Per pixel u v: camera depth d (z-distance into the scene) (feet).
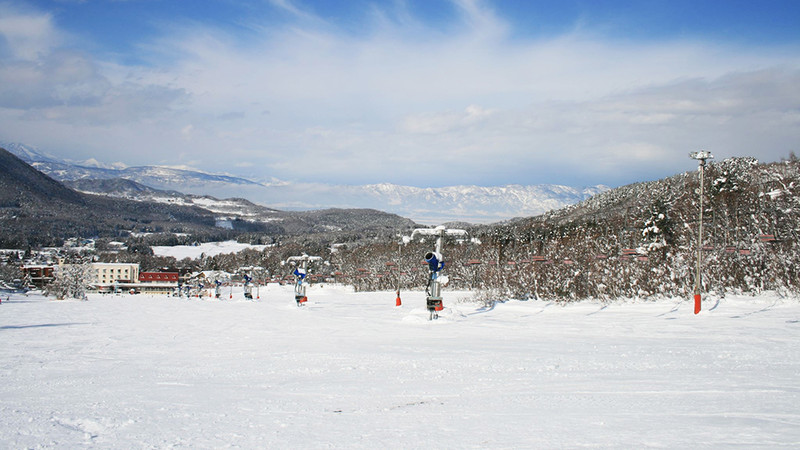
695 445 16.89
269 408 25.46
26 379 35.73
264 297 262.26
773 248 93.30
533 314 89.45
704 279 97.55
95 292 359.25
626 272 112.06
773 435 17.84
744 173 148.15
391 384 31.55
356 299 187.93
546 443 17.83
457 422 21.61
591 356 40.50
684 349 42.09
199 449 18.47
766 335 49.26
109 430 21.43
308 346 53.31
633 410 22.61
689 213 134.51
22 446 19.12
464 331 65.77
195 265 600.80
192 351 51.21
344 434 20.13
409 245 294.87
